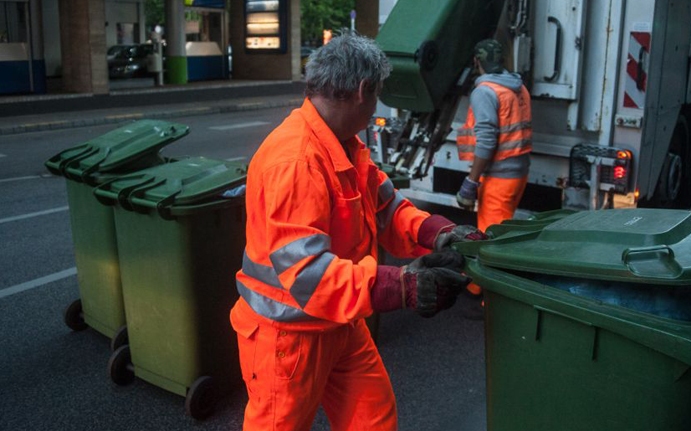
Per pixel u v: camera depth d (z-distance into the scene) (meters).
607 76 5.34
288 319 2.27
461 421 3.72
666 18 5.38
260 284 2.33
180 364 3.71
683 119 6.26
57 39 21.98
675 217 2.29
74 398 3.97
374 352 2.58
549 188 5.87
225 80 24.50
